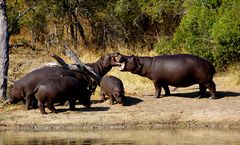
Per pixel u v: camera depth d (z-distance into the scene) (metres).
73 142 50.94
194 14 84.75
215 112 60.22
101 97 66.25
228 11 81.75
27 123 60.62
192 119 59.62
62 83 61.25
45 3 99.00
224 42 79.75
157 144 49.38
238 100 64.56
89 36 103.69
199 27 83.56
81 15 101.81
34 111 63.41
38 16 100.50
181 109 61.78
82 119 60.28
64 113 62.06
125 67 66.94
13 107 65.50
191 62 64.44
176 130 56.97
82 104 63.97
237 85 73.56
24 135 55.84
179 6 98.62
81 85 62.41
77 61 70.81
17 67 88.06
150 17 101.12
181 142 50.00
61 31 101.44
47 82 61.41
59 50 98.56
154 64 65.94
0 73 67.69
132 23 102.25
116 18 101.38
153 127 59.06
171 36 97.38
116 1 101.25
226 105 62.53
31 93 63.66
